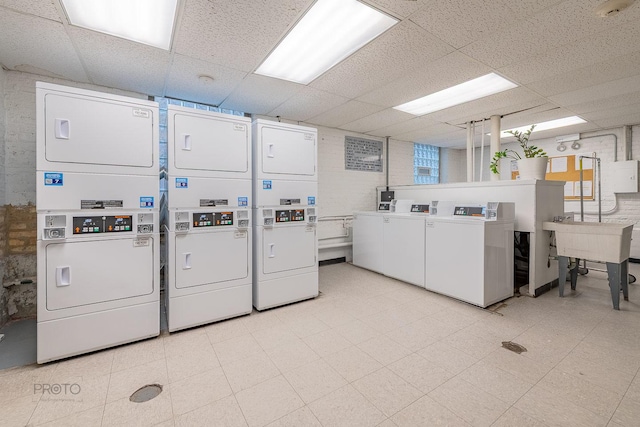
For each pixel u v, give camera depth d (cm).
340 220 506
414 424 142
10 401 158
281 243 296
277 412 151
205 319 253
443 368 188
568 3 175
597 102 355
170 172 238
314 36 213
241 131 271
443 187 412
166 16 188
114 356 204
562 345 215
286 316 275
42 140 190
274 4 176
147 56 238
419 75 279
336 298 323
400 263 380
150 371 186
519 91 320
